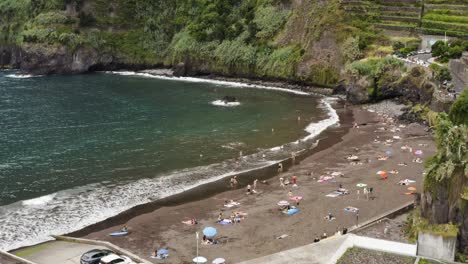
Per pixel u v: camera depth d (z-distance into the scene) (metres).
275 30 171.75
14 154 86.06
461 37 138.12
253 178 75.44
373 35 147.62
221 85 161.25
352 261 43.19
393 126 104.62
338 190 68.38
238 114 118.25
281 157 85.44
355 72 130.12
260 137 98.44
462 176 44.84
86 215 62.16
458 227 44.53
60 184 72.44
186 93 145.88
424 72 117.12
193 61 181.25
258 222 59.34
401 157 83.25
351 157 83.38
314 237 55.03
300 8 168.00
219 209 63.94
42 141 94.31
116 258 47.38
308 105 128.75
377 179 73.06
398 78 125.00
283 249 52.25
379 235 48.88
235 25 179.75
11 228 58.06
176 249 52.78
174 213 62.72
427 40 142.75
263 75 165.62
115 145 92.19
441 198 45.34
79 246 53.53
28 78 175.88
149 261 49.94
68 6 199.38
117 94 144.25
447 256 43.72
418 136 96.19
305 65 155.12
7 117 113.81
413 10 153.88
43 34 190.25
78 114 117.75
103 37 196.38
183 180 74.62
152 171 78.56
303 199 66.19
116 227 58.75
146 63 195.88
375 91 127.31
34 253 52.00
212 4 189.75
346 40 149.00
